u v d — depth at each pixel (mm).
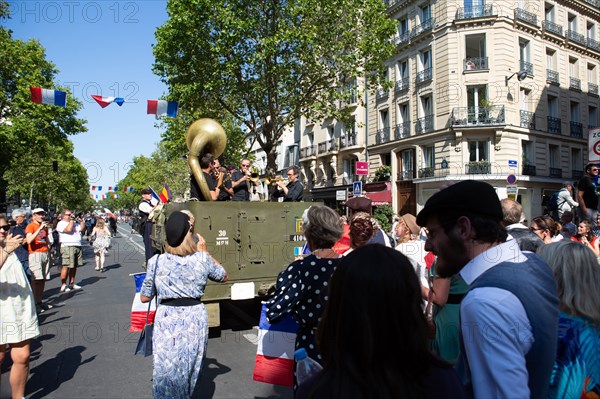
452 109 23359
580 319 2010
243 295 6203
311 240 2959
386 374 1257
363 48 18047
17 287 3848
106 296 9719
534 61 24594
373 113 30031
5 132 20141
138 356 5543
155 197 9961
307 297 2723
